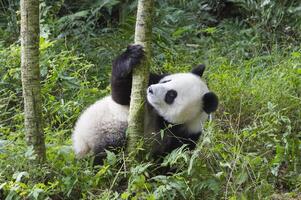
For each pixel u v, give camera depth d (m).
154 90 5.97
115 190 5.89
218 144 6.11
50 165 5.86
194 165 5.75
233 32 10.42
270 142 6.78
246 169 5.85
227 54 9.46
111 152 6.00
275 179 6.36
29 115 5.74
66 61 7.78
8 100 7.47
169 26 10.09
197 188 5.64
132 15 10.26
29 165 5.74
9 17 9.56
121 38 9.34
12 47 8.20
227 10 11.74
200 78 6.46
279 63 8.87
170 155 5.82
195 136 6.34
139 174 5.74
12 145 6.02
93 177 5.77
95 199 5.61
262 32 10.26
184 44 9.84
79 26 9.52
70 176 5.69
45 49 8.03
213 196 5.62
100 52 8.91
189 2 11.26
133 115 5.97
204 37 10.12
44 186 5.41
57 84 7.91
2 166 5.75
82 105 7.37
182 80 6.19
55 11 9.81
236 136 6.30
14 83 7.86
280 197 6.11
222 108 7.67
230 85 7.96
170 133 6.26
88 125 6.35
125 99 6.16
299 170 6.65
